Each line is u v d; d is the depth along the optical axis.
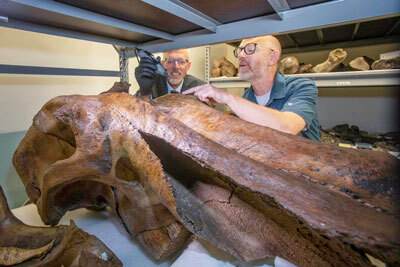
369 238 0.40
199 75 3.30
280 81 1.71
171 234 0.85
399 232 0.40
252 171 0.57
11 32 1.61
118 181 0.82
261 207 0.69
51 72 1.43
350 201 0.53
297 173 0.65
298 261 0.62
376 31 2.26
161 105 0.96
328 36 2.44
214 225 0.70
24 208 1.31
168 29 1.28
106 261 0.78
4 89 1.62
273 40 1.66
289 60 2.37
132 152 0.73
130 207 0.91
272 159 0.70
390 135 2.23
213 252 0.86
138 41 1.51
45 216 1.01
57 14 0.96
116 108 0.79
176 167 0.79
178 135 0.67
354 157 0.66
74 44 1.98
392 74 1.83
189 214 0.70
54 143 1.03
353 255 0.50
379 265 0.55
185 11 0.99
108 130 0.77
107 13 1.05
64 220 1.18
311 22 0.92
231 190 0.73
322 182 0.61
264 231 0.68
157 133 0.70
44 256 0.78
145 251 0.96
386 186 0.59
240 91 3.66
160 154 0.79
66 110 0.83
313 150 0.70
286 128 1.12
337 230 0.43
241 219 0.70
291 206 0.49
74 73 1.55
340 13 0.86
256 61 1.65
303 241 0.62
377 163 0.63
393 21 1.94
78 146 0.79
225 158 0.61
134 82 2.49
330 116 2.90
